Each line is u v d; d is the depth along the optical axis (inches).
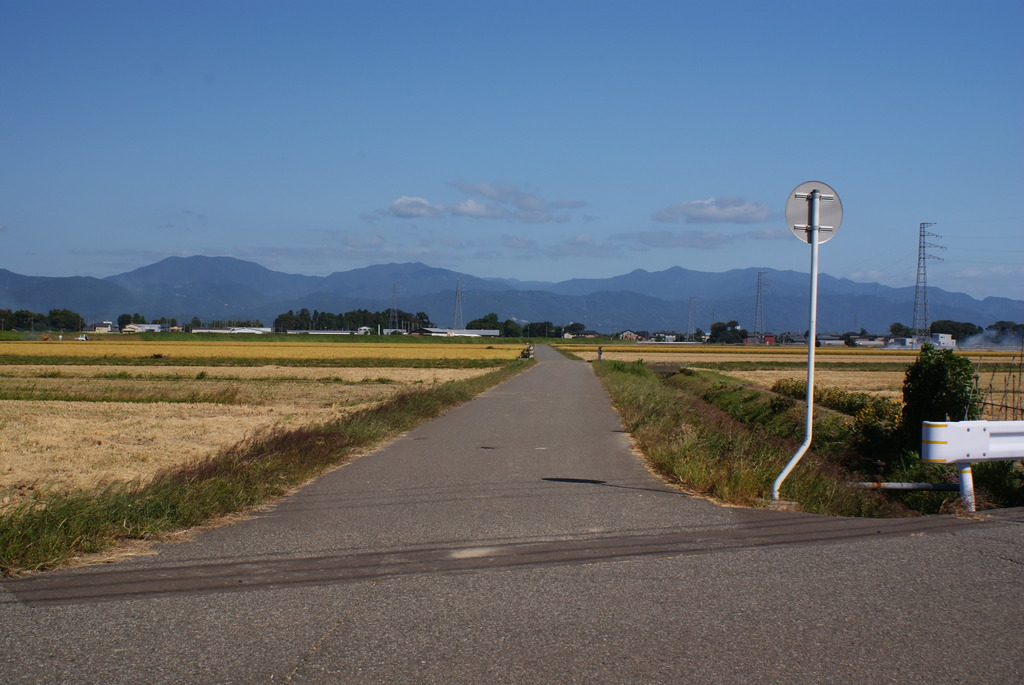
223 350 3814.0
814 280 336.8
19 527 240.2
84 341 5118.1
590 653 161.5
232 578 216.7
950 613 187.0
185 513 289.3
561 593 201.5
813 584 209.5
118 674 151.8
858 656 160.7
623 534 270.1
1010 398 970.7
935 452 315.6
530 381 1534.2
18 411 962.1
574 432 644.1
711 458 423.5
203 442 662.5
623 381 1336.1
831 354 4355.3
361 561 234.8
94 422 832.3
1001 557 237.9
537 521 292.5
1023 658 160.6
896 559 235.3
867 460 564.1
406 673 151.8
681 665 155.5
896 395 1301.7
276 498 346.0
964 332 5949.8
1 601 196.1
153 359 2817.4
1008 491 385.7
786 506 323.6
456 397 984.9
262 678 149.7
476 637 170.4
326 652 162.4
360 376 1895.9
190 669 154.0
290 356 3218.5
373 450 524.7
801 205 339.0
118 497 290.7
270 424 805.2
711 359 3659.0
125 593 202.7
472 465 452.4
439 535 269.9
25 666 155.6
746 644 166.7
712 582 211.0
